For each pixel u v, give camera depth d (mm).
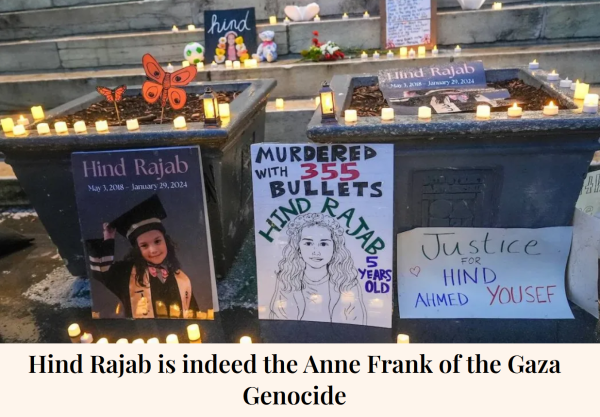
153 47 5078
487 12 4477
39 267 2904
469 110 2273
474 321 2205
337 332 2197
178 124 2215
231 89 3266
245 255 2799
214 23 4789
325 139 2059
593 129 1949
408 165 2139
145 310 2367
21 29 5727
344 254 2189
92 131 2258
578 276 2238
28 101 4688
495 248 2258
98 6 5555
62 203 2453
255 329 2252
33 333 2330
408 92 2621
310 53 4406
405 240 2273
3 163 3961
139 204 2266
